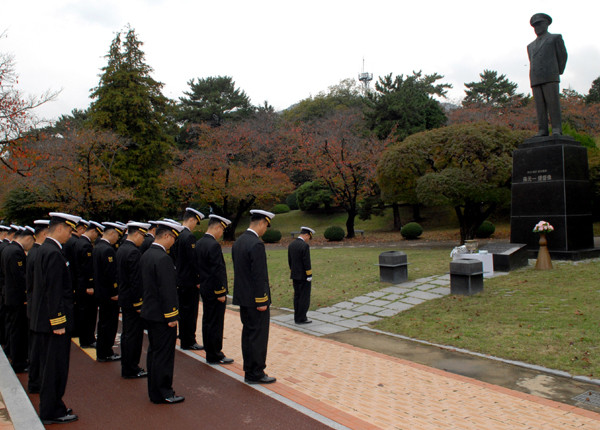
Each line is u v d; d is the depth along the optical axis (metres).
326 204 39.78
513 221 14.55
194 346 7.48
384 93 35.09
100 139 23.05
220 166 29.23
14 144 14.79
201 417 4.63
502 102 44.38
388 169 20.81
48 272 4.60
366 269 14.41
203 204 36.31
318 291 12.25
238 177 30.19
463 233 20.83
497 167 17.78
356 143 28.20
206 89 46.28
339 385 5.63
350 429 4.30
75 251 7.60
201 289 6.49
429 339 7.83
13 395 5.27
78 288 7.59
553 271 11.76
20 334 6.39
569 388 5.50
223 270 6.47
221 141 30.98
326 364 6.59
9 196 24.77
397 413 4.72
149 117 31.00
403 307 10.05
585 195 14.14
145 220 30.34
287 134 32.94
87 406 5.00
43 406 4.54
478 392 5.35
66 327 4.66
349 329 8.89
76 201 22.81
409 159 20.11
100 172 24.20
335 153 27.88
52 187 22.23
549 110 14.06
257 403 4.97
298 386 5.59
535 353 6.67
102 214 25.69
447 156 19.56
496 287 10.71
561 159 13.52
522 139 18.30
